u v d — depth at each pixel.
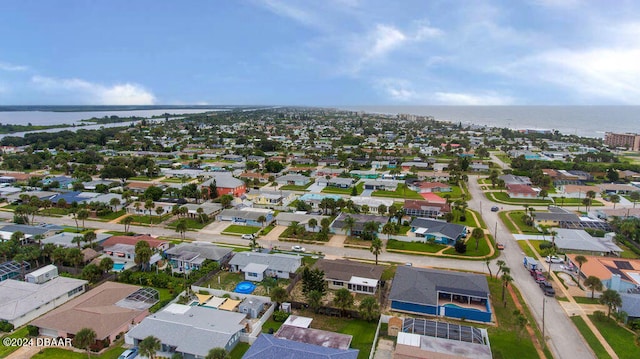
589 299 80.44
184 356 61.09
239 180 175.50
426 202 143.62
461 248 104.56
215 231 123.69
